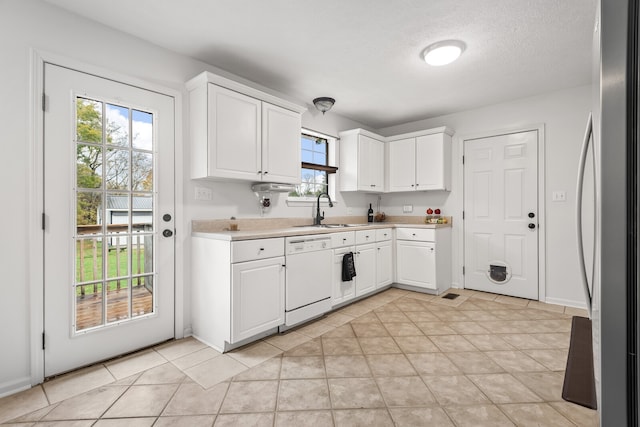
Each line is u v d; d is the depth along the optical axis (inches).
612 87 22.4
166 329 96.0
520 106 138.8
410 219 173.5
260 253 93.4
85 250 81.0
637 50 21.3
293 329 104.9
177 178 98.0
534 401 65.6
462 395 67.7
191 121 99.7
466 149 154.1
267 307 95.3
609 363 22.7
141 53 91.0
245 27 86.0
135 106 89.4
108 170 84.9
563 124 128.6
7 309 69.8
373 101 141.9
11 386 69.7
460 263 156.2
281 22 83.9
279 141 112.5
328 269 116.6
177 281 98.3
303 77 116.7
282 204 130.9
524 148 137.9
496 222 145.5
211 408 63.8
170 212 96.7
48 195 75.0
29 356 72.1
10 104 69.9
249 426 58.5
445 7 77.7
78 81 79.4
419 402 65.4
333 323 110.2
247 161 102.4
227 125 97.3
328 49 97.4
